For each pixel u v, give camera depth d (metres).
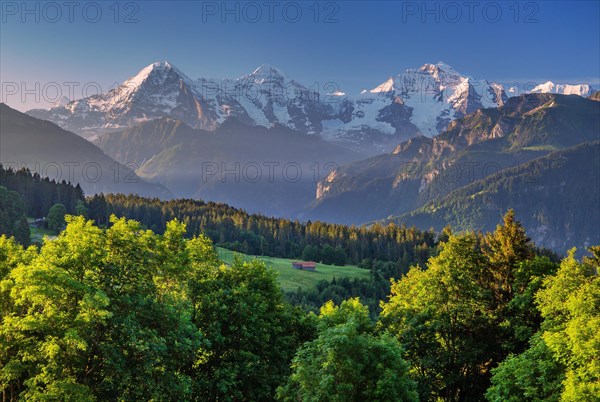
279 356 49.78
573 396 34.72
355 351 36.62
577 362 36.94
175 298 43.47
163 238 48.16
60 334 33.53
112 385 35.59
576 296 41.12
